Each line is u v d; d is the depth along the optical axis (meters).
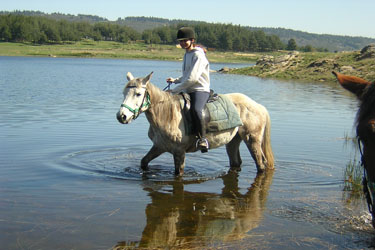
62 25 172.38
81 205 5.85
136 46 162.38
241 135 7.85
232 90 24.88
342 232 5.11
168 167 8.09
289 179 7.47
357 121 3.56
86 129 11.30
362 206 6.07
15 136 10.18
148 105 6.81
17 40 145.50
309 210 5.88
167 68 58.69
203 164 8.40
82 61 79.62
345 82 3.77
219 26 191.25
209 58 123.38
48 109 14.84
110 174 7.44
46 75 35.12
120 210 5.71
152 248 4.57
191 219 5.46
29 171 7.41
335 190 6.86
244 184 7.13
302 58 45.59
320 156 9.06
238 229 5.16
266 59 50.22
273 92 23.88
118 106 16.08
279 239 4.88
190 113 7.16
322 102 19.09
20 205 5.77
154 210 5.75
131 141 10.04
